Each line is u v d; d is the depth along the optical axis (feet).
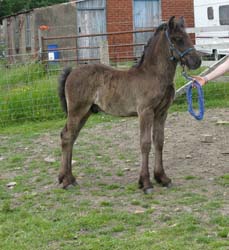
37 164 28.63
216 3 63.57
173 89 23.35
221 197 22.16
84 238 18.53
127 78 23.43
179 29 22.41
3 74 45.55
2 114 39.04
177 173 25.86
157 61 22.82
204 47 41.65
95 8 74.33
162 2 76.54
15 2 97.76
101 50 45.29
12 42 84.07
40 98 40.01
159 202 21.81
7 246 18.19
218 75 22.48
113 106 23.70
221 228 18.80
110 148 31.04
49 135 35.06
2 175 27.09
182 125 35.35
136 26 76.02
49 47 70.74
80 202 22.38
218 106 40.40
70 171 24.59
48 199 23.06
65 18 73.26
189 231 18.65
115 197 22.86
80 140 33.06
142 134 23.08
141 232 18.92
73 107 24.20
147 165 23.26
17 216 21.01
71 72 24.40
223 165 26.78
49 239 18.63
